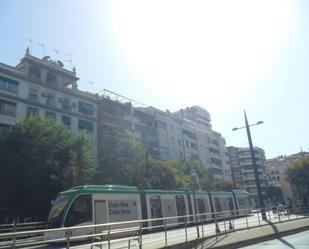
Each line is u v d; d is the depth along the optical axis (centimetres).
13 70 4319
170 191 2772
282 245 1491
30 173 2934
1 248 845
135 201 2294
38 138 3130
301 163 5597
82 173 3259
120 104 5812
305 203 3953
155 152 5906
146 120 6512
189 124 7894
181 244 1389
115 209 2108
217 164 8675
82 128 4991
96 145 5134
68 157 3297
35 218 3130
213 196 3428
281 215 2997
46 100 4609
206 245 1473
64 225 1805
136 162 4222
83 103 5138
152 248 1270
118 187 2212
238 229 2012
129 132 5906
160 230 2488
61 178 3077
